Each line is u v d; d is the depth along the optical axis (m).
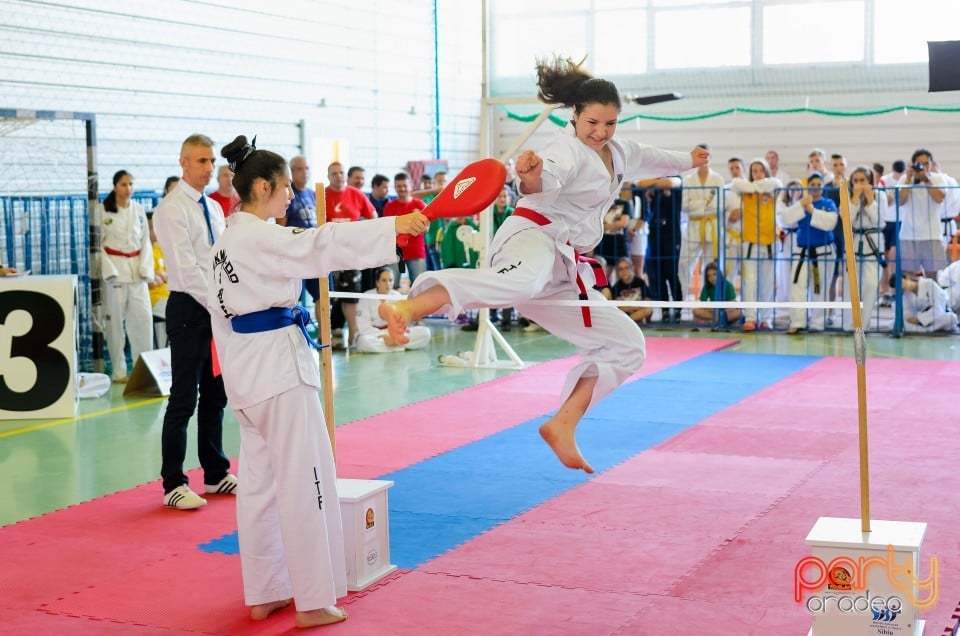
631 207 13.33
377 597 4.43
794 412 8.08
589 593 4.41
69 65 10.67
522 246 3.97
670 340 12.08
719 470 6.41
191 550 5.12
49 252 10.37
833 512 5.47
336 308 12.47
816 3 16.83
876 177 14.52
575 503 5.76
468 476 6.38
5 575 4.80
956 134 16.08
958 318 12.59
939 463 6.45
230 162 4.30
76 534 5.40
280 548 4.31
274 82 13.66
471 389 9.34
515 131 18.98
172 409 5.84
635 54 18.05
